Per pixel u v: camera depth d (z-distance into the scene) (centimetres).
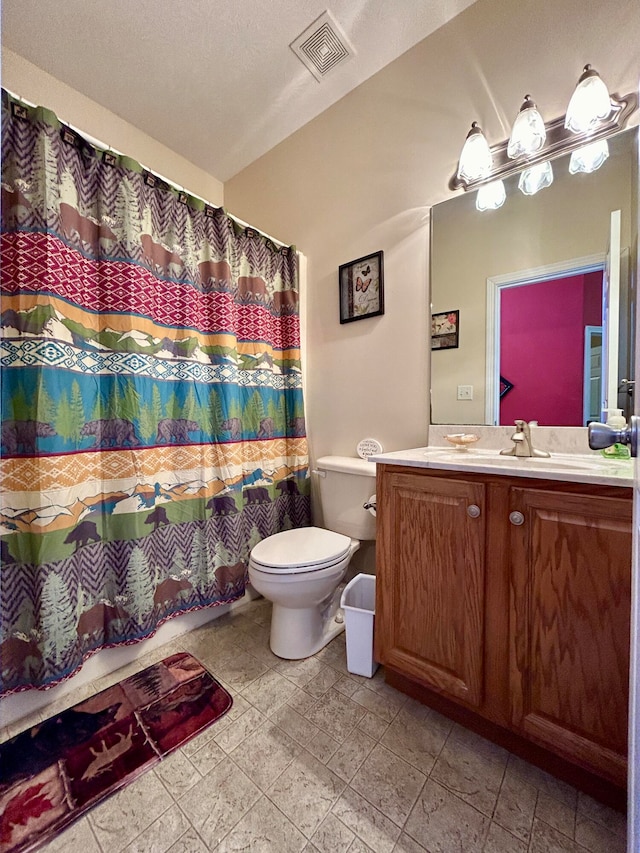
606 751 87
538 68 134
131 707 123
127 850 85
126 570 139
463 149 142
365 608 157
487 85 145
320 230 202
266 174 226
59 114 176
